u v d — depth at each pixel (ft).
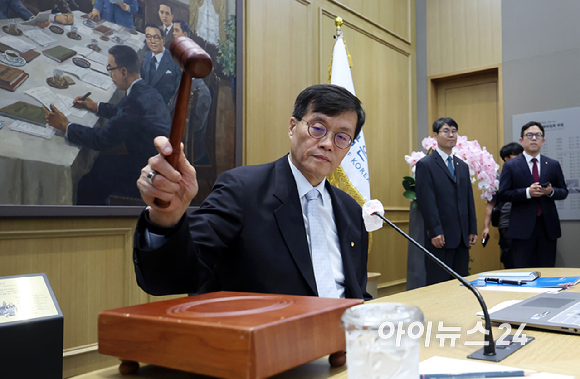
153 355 1.90
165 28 9.61
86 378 2.05
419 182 12.29
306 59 13.25
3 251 7.26
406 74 18.03
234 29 11.12
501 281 5.68
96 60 8.45
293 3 12.88
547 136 15.72
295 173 4.28
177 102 2.13
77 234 8.13
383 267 15.88
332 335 2.10
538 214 13.51
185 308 2.13
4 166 7.27
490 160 13.38
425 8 18.56
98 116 8.46
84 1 8.30
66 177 8.00
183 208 2.63
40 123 7.70
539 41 16.05
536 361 2.48
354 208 4.73
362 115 4.32
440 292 5.08
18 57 7.46
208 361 1.74
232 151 11.00
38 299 4.91
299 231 3.99
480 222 17.25
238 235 3.91
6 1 7.33
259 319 1.84
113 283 8.68
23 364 4.46
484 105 17.60
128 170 8.90
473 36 17.44
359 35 15.57
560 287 5.05
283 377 2.11
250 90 11.51
